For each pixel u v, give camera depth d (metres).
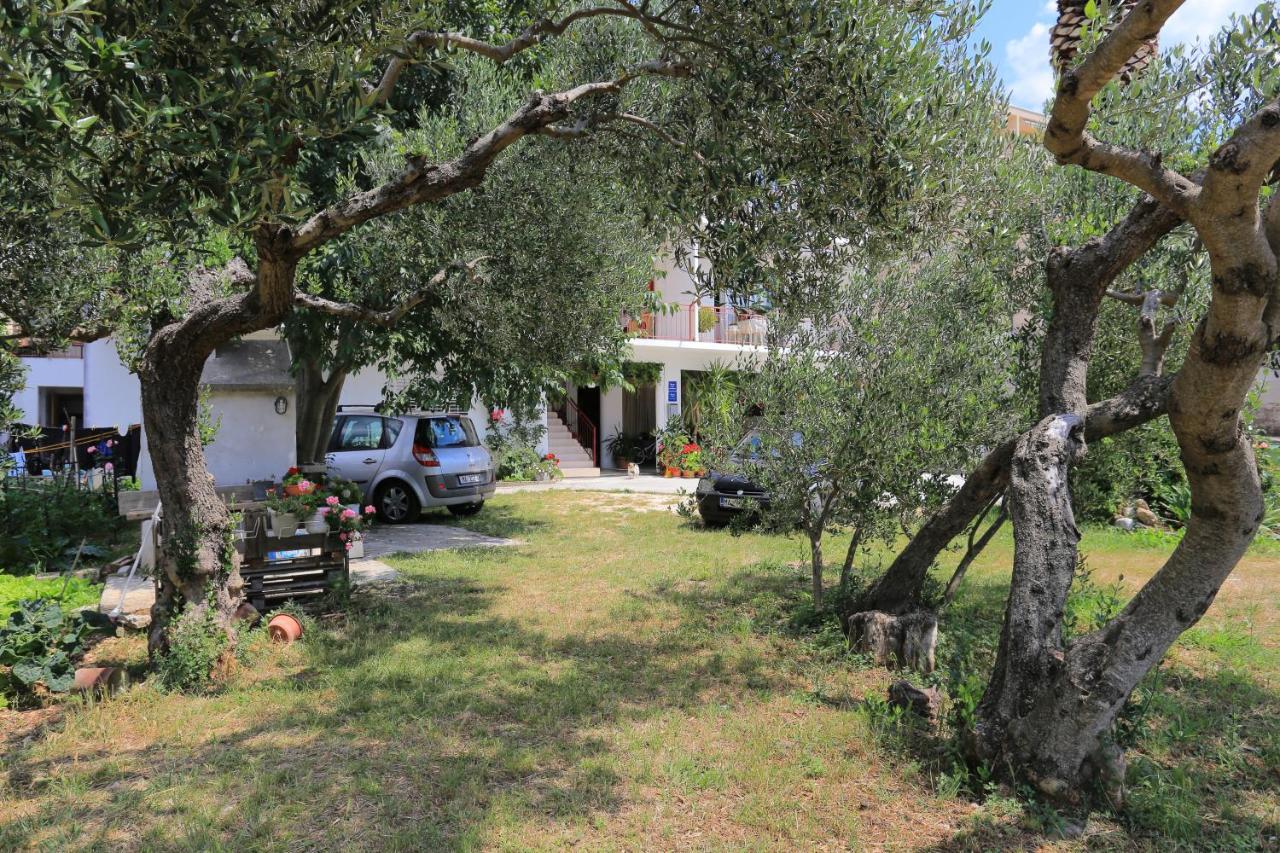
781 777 3.87
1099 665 3.54
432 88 9.20
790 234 4.65
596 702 4.87
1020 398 6.03
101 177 3.19
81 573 8.51
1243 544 3.39
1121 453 6.61
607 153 5.84
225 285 5.82
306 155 7.63
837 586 7.04
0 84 2.62
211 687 5.12
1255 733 4.49
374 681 5.23
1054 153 3.05
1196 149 5.36
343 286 8.89
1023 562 3.95
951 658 5.57
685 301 21.33
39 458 16.38
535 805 3.62
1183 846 3.31
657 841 3.34
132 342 8.16
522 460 19.20
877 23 4.06
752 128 4.42
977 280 6.10
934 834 3.42
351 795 3.69
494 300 7.76
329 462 12.44
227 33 3.41
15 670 4.86
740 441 6.61
